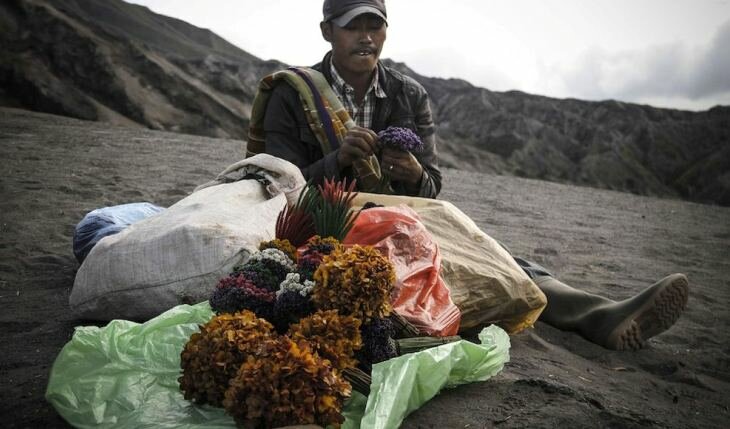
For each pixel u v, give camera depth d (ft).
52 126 48.91
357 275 7.37
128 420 6.82
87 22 158.20
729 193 258.57
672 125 284.41
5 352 9.04
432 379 7.53
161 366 7.50
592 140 260.62
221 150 45.52
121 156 35.70
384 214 9.65
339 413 6.49
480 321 10.34
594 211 36.35
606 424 7.70
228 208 10.00
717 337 13.02
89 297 9.64
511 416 7.66
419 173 11.55
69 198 21.62
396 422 6.89
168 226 9.70
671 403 9.37
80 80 139.33
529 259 19.99
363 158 11.07
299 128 12.26
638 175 254.06
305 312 7.58
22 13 143.13
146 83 149.28
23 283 12.36
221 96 168.96
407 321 8.23
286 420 6.25
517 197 38.83
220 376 6.75
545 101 270.26
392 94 12.78
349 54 12.17
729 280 19.61
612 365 10.79
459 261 10.25
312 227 9.47
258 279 8.00
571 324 11.78
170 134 54.54
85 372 7.32
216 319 7.04
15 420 7.18
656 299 11.18
